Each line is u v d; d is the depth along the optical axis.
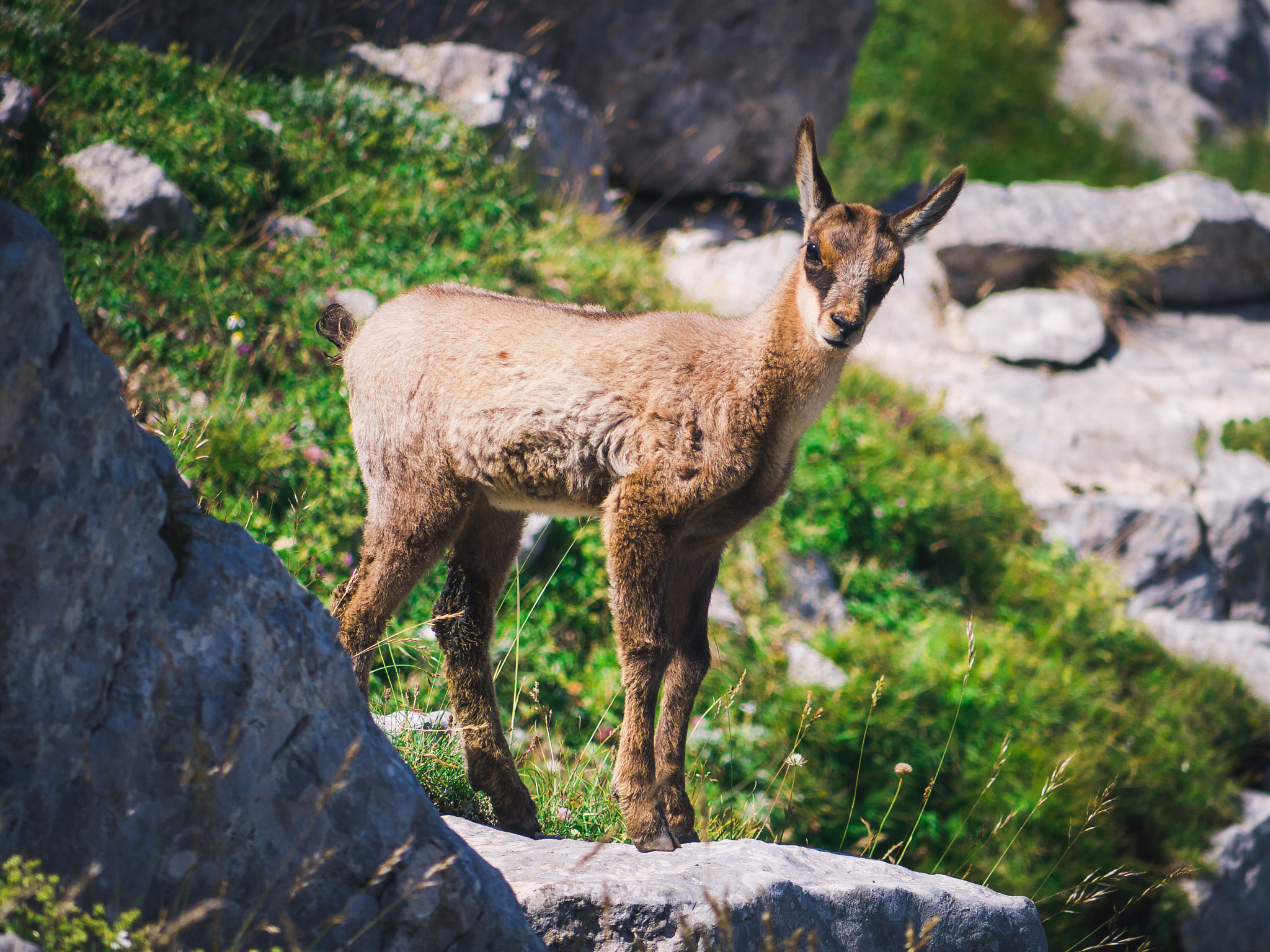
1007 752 23.92
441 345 13.43
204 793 8.53
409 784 9.42
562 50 41.84
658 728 13.67
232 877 8.64
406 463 13.39
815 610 27.00
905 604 28.59
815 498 29.38
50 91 26.00
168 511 8.99
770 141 46.12
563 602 23.19
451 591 14.22
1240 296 43.62
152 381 20.94
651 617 12.80
